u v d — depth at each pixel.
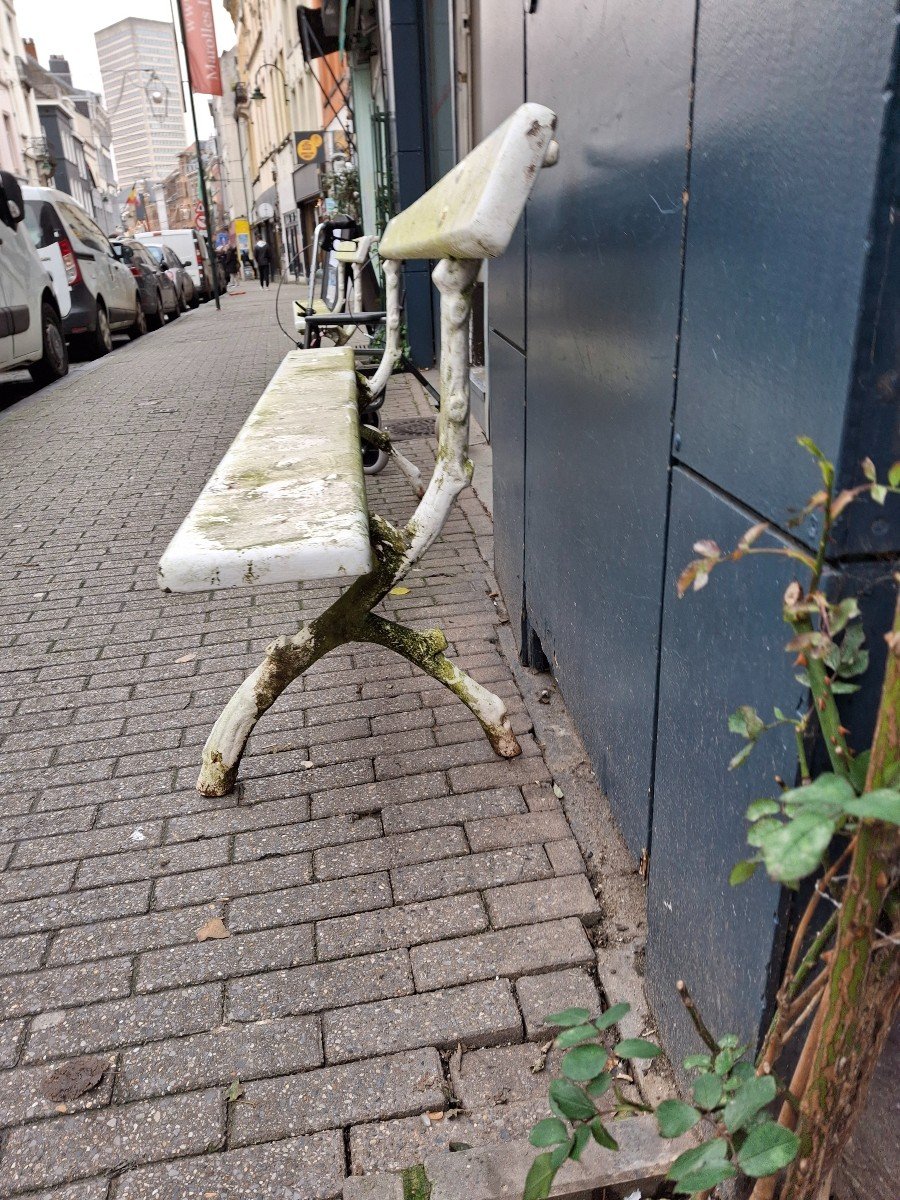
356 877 2.37
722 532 1.38
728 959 1.43
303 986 2.05
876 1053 1.00
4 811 2.73
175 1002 2.03
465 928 2.17
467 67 6.93
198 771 2.88
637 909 2.21
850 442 1.03
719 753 1.42
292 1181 1.63
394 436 6.92
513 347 3.21
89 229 14.44
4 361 8.98
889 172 0.94
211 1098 1.80
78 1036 1.96
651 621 1.81
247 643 3.78
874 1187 1.41
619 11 1.77
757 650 1.26
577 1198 1.55
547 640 2.94
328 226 7.77
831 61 1.00
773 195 1.15
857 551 1.07
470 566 4.43
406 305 9.43
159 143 179.62
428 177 9.02
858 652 1.00
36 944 2.22
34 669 3.63
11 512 5.71
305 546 1.94
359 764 2.85
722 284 1.33
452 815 2.58
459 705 3.16
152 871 2.45
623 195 1.82
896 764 0.80
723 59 1.28
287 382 4.34
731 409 1.32
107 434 7.82
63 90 83.75
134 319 16.02
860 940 0.90
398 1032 1.92
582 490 2.33
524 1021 1.92
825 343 1.05
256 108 48.66
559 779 2.70
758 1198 1.22
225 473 2.62
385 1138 1.70
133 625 4.00
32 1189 1.65
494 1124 1.72
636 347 1.79
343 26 11.20
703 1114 1.11
